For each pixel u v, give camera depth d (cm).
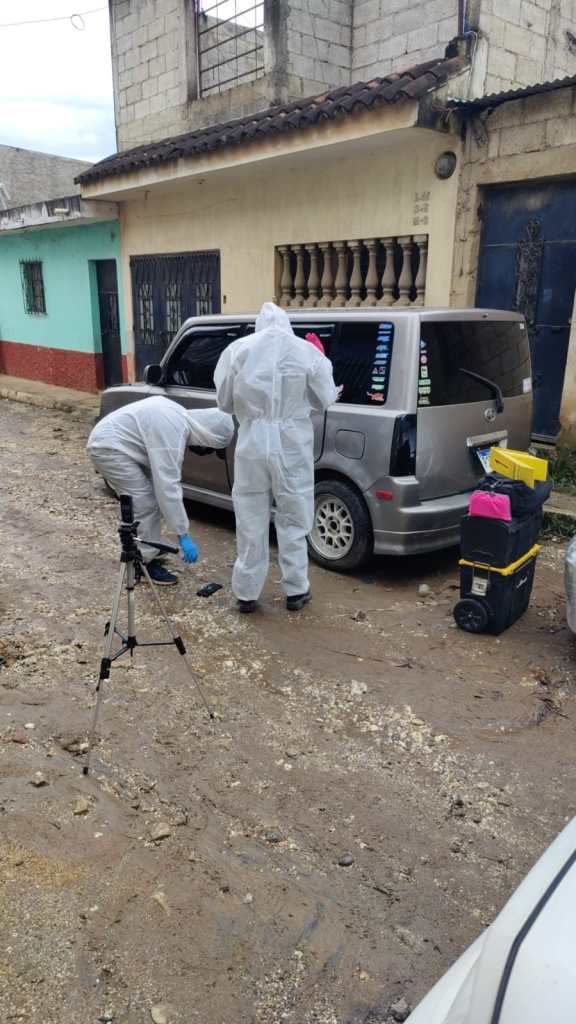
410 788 319
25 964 235
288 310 568
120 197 1162
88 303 1396
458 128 725
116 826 296
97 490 786
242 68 1173
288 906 258
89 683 401
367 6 1048
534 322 739
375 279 855
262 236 973
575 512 622
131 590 344
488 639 449
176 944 243
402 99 686
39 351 1581
